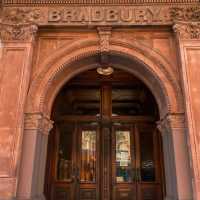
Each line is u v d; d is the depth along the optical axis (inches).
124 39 299.4
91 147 355.6
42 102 281.1
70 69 315.6
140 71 313.1
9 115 264.2
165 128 292.7
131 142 358.3
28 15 301.4
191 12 298.4
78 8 305.6
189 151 251.9
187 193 247.6
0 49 288.4
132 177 343.6
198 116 259.4
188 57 280.1
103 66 324.5
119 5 305.7
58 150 355.6
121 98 376.8
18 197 247.8
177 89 278.8
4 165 248.7
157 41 301.0
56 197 335.9
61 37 305.9
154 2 304.3
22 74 277.9
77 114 370.3
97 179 339.9
